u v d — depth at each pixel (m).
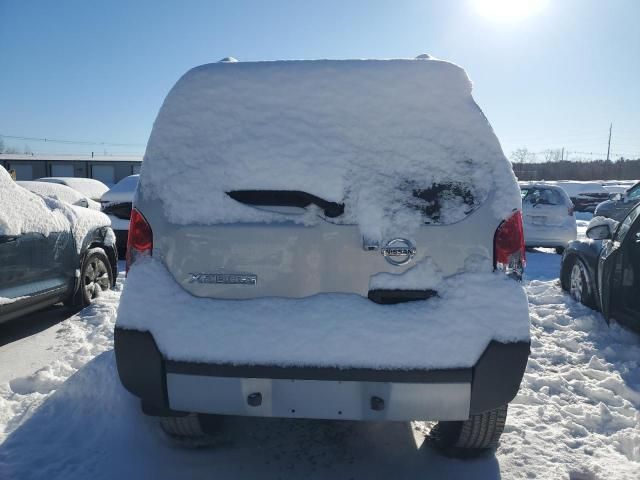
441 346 2.30
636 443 3.21
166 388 2.44
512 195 2.44
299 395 2.35
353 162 2.45
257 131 2.52
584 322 5.66
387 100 2.51
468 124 2.49
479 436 2.84
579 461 2.98
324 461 2.95
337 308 2.36
